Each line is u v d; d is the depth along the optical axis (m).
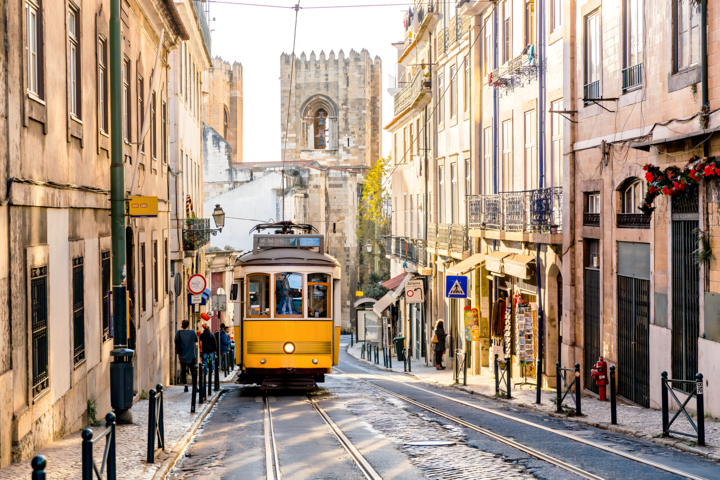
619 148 17.38
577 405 15.02
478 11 29.22
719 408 13.06
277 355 20.94
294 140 95.12
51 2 11.95
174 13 24.48
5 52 9.55
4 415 9.36
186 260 32.72
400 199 48.97
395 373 33.12
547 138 22.12
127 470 9.63
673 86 14.93
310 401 18.86
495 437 12.30
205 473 9.96
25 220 10.39
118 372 13.55
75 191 13.16
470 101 30.33
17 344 9.92
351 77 94.50
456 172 33.78
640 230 16.44
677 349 14.85
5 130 9.53
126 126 18.84
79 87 13.95
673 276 14.95
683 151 14.38
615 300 17.66
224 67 99.12
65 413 12.27
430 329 38.59
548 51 22.02
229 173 71.50
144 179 21.30
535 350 22.88
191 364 23.52
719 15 13.15
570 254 20.19
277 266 21.12
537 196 21.88
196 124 40.56
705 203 13.56
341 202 87.06
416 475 9.49
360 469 9.98
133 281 18.91
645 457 10.27
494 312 26.02
